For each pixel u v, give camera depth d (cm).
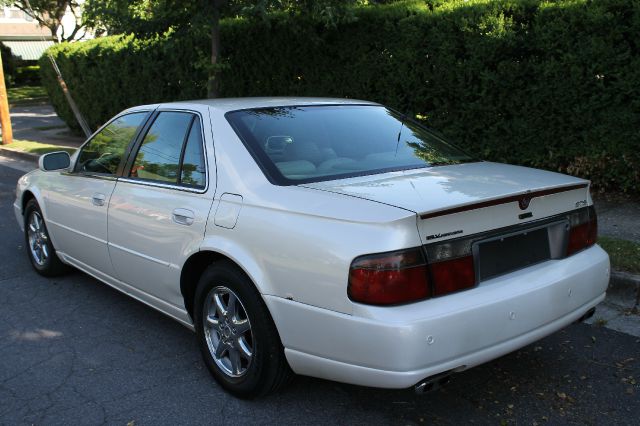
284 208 305
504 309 283
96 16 955
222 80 1183
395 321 261
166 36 1039
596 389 342
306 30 962
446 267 275
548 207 318
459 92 822
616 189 760
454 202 278
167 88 1362
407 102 895
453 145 414
